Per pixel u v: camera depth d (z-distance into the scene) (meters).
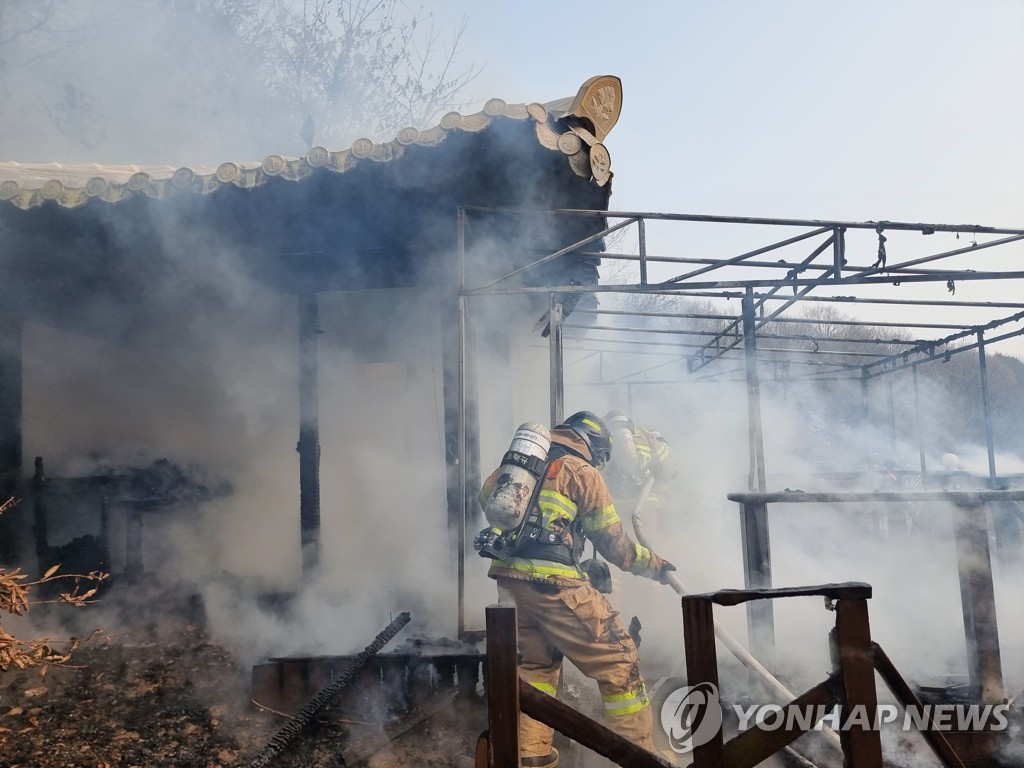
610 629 3.20
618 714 3.14
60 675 4.41
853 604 2.26
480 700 4.00
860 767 2.20
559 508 3.29
